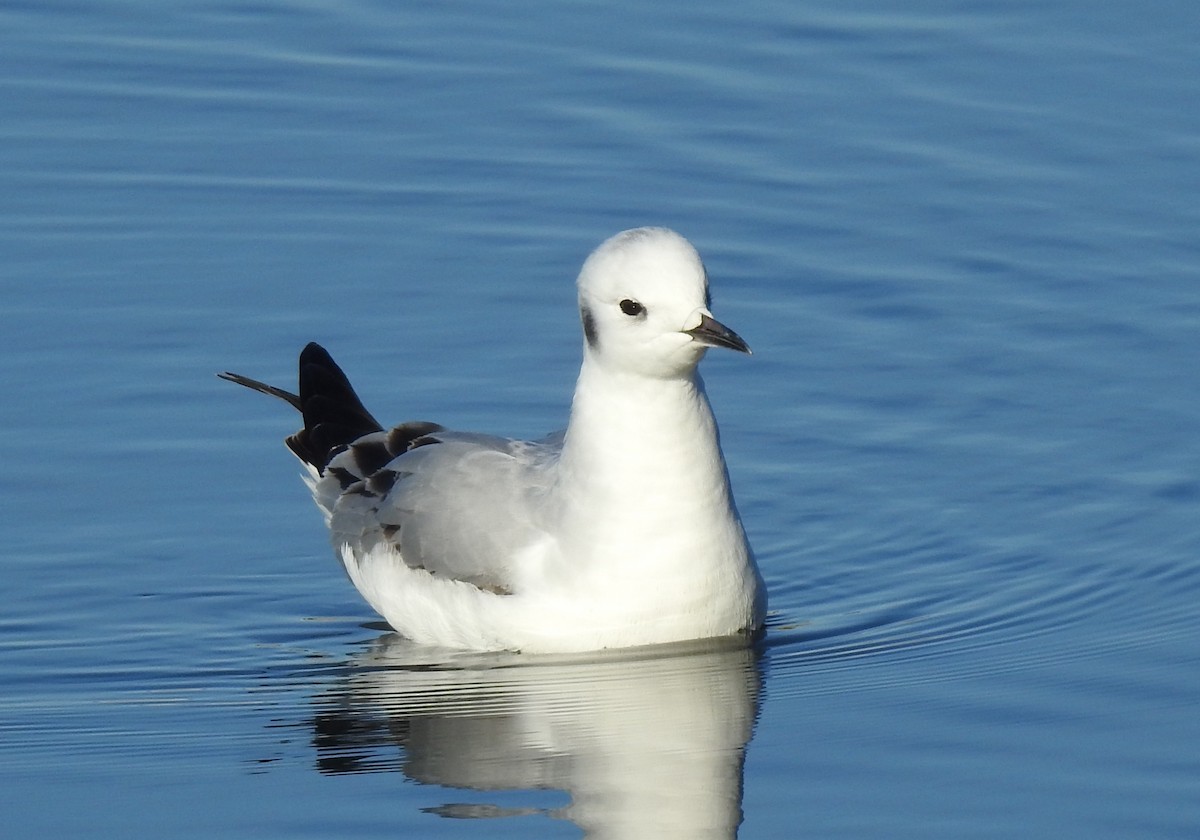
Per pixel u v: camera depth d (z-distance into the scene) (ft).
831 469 55.16
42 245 65.00
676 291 41.98
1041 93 73.20
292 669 45.75
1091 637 45.85
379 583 47.52
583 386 44.16
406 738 41.63
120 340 60.34
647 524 44.09
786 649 45.60
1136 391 58.18
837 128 71.61
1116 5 78.38
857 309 62.54
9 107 72.74
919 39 76.69
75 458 55.21
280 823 37.83
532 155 70.23
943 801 38.14
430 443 48.65
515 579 45.16
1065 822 37.27
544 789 39.09
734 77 74.59
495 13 78.64
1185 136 70.54
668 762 40.04
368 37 77.56
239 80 74.84
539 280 63.72
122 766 40.60
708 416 44.19
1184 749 39.91
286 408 57.62
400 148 70.69
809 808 38.09
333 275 63.98
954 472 54.75
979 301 62.75
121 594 49.62
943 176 68.85
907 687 43.37
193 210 67.26
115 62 75.82
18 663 46.11
